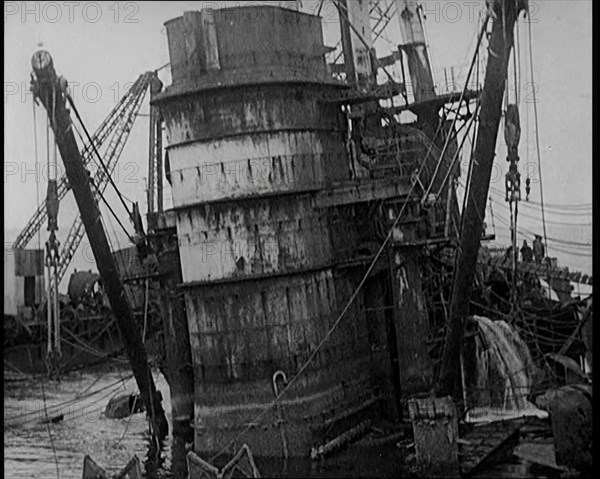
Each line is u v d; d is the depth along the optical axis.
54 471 27.73
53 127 25.41
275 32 28.47
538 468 23.72
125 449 30.73
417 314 27.81
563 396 23.73
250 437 27.42
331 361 28.36
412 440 27.62
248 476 24.64
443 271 32.44
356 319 30.30
